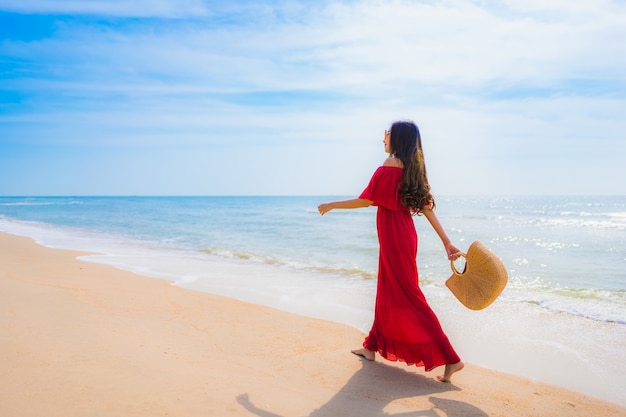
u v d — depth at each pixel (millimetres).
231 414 2803
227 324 4992
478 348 4523
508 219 32969
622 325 5371
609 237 18031
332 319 5441
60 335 4137
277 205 75188
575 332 5062
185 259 10898
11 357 3512
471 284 3576
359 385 3451
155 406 2838
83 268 8492
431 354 3584
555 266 10812
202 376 3406
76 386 3057
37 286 6336
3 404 2748
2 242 13078
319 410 2971
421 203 3662
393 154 3746
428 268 9984
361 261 11164
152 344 4086
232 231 20656
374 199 3691
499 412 3078
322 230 21250
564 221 29984
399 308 3670
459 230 22422
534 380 3691
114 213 41406
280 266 10141
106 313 5074
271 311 5715
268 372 3617
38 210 48312
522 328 5242
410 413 2990
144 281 7391
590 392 3473
